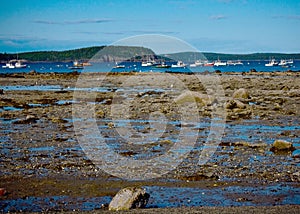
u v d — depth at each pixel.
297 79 71.31
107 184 14.81
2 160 18.11
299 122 28.44
